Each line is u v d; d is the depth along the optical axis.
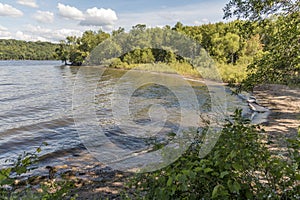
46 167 5.16
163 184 1.90
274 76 4.37
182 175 1.69
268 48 4.49
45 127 8.68
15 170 2.16
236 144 1.98
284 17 4.25
